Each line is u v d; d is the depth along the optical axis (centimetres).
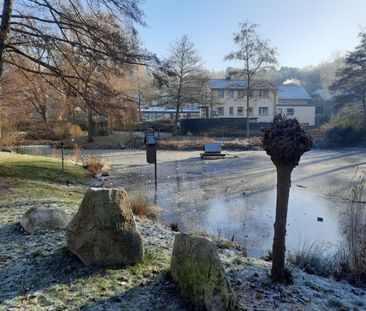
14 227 510
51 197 806
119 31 1038
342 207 955
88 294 310
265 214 896
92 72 1038
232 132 3872
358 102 3756
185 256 309
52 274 349
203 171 1680
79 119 3478
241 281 352
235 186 1291
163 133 4009
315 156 2342
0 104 1717
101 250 367
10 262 379
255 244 653
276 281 354
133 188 1227
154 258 394
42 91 1179
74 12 1009
